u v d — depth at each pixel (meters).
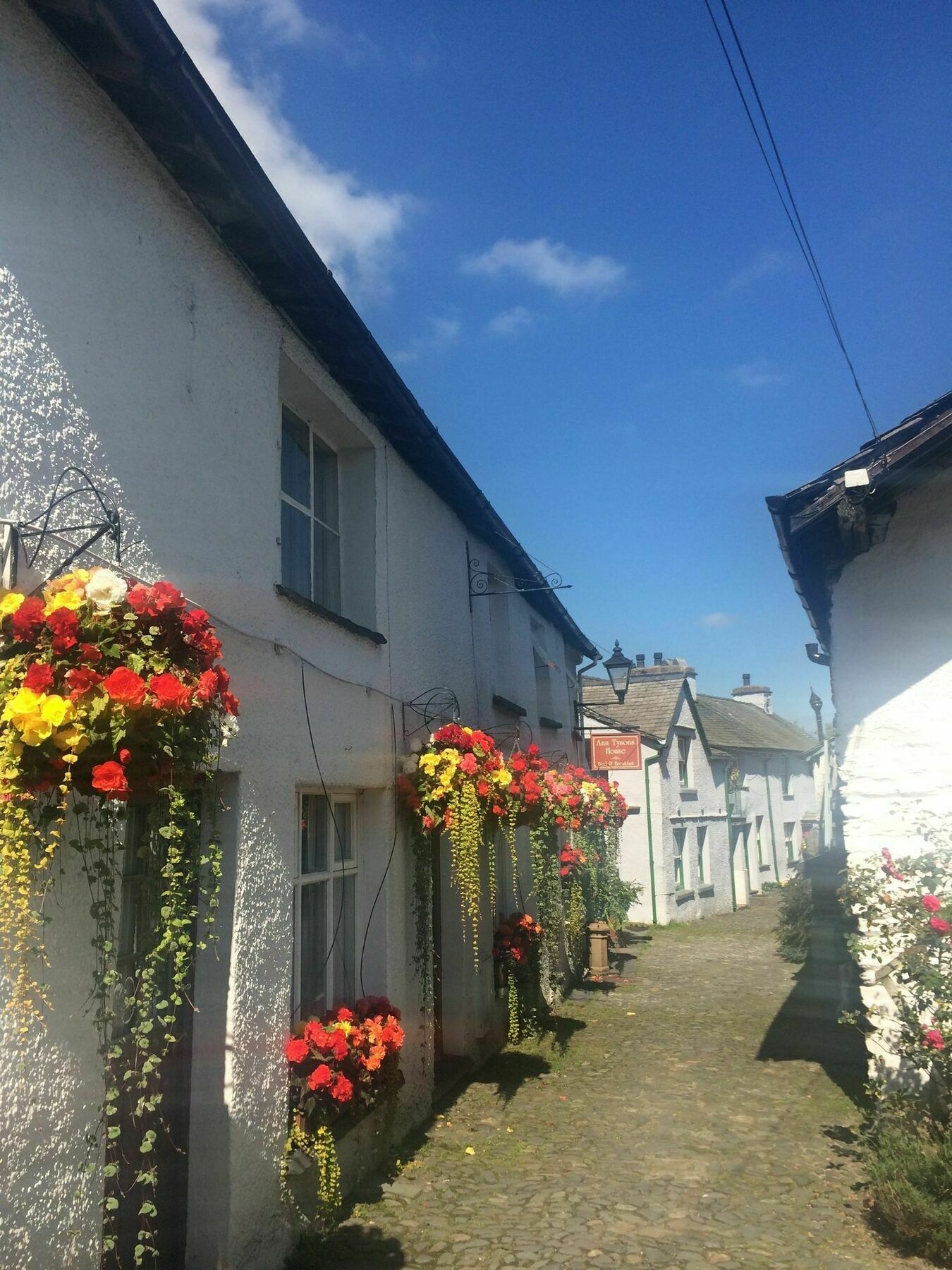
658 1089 7.41
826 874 14.28
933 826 6.09
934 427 5.67
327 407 5.96
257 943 4.26
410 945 6.49
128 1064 3.43
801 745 33.88
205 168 4.02
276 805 4.59
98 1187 3.05
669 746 20.80
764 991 11.83
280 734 4.71
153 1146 3.56
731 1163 5.73
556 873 9.73
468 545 9.15
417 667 7.27
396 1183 5.35
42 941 2.84
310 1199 4.62
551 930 9.52
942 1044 4.80
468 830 6.19
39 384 3.09
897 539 6.48
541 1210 4.99
